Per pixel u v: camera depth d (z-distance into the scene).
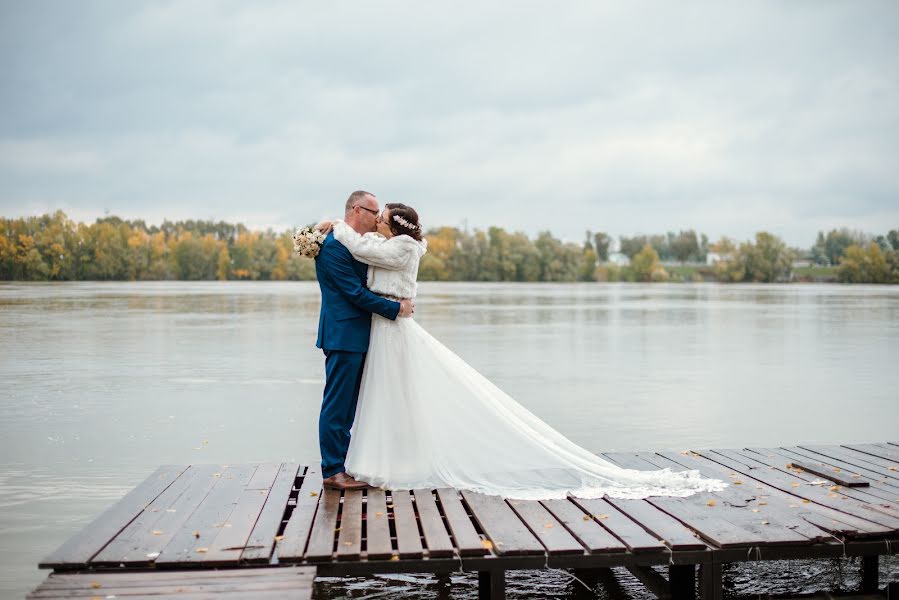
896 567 6.38
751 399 14.46
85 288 86.94
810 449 7.73
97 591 4.20
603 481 6.13
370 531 5.02
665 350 23.25
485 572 5.12
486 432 6.19
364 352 6.03
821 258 163.12
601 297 69.06
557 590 6.02
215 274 142.00
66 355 21.30
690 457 7.38
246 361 19.97
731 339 27.03
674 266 169.12
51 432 11.48
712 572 4.82
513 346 24.27
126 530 5.10
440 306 49.84
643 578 5.84
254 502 5.76
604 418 12.61
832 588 5.98
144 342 24.92
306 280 145.12
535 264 146.00
